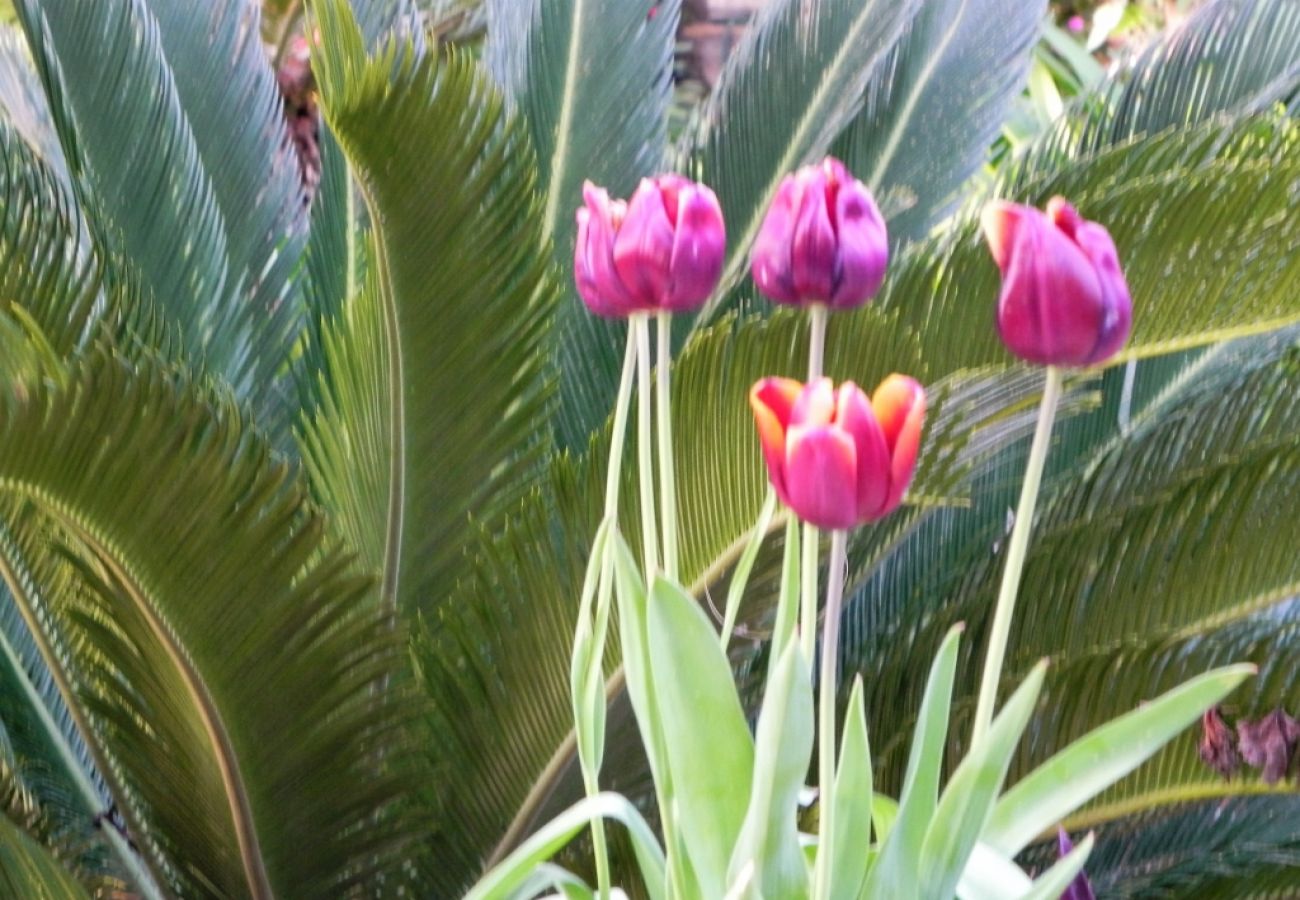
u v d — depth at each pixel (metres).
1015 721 1.03
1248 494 1.34
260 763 1.36
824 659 1.01
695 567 1.31
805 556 1.03
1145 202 1.25
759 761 1.04
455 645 1.41
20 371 1.20
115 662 1.35
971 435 1.24
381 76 1.26
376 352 1.45
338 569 1.28
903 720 1.43
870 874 1.06
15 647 1.59
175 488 1.21
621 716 1.38
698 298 1.07
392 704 1.36
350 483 1.53
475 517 1.47
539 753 1.41
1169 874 1.43
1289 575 1.34
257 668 1.31
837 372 1.25
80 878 1.46
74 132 1.48
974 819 1.04
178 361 1.51
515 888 1.15
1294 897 1.39
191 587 1.26
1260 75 1.57
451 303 1.37
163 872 1.53
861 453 0.97
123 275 1.48
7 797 1.40
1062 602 1.39
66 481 1.18
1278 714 1.30
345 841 1.42
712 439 1.28
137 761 1.42
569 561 1.35
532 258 1.37
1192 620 1.36
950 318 1.33
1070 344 0.98
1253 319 1.25
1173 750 1.35
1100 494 1.42
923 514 1.53
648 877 1.15
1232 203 1.23
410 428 1.43
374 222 1.34
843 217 1.03
